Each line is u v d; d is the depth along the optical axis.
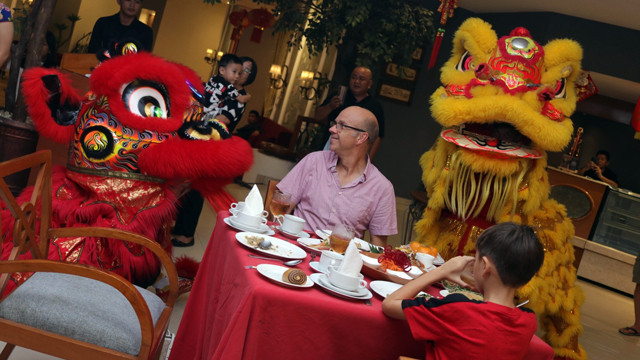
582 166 14.10
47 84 2.47
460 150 2.84
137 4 4.48
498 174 2.80
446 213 3.05
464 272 1.92
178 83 2.58
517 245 1.65
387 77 9.19
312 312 1.67
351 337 1.72
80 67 3.88
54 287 1.84
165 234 2.73
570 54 2.86
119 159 2.52
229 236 2.12
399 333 1.75
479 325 1.60
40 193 1.94
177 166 2.54
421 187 8.77
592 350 4.75
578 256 8.10
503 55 2.81
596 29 7.98
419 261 2.34
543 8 8.05
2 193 1.70
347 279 1.79
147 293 2.08
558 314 3.25
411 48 7.91
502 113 2.67
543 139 2.68
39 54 4.07
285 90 10.06
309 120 7.87
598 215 8.00
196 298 2.33
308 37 7.93
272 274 1.78
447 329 1.62
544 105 2.76
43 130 2.52
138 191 2.56
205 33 11.51
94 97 2.57
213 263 2.26
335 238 2.12
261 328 1.64
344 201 2.87
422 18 7.93
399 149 9.41
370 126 2.83
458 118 2.72
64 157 4.01
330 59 8.75
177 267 3.23
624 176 13.73
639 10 6.97
